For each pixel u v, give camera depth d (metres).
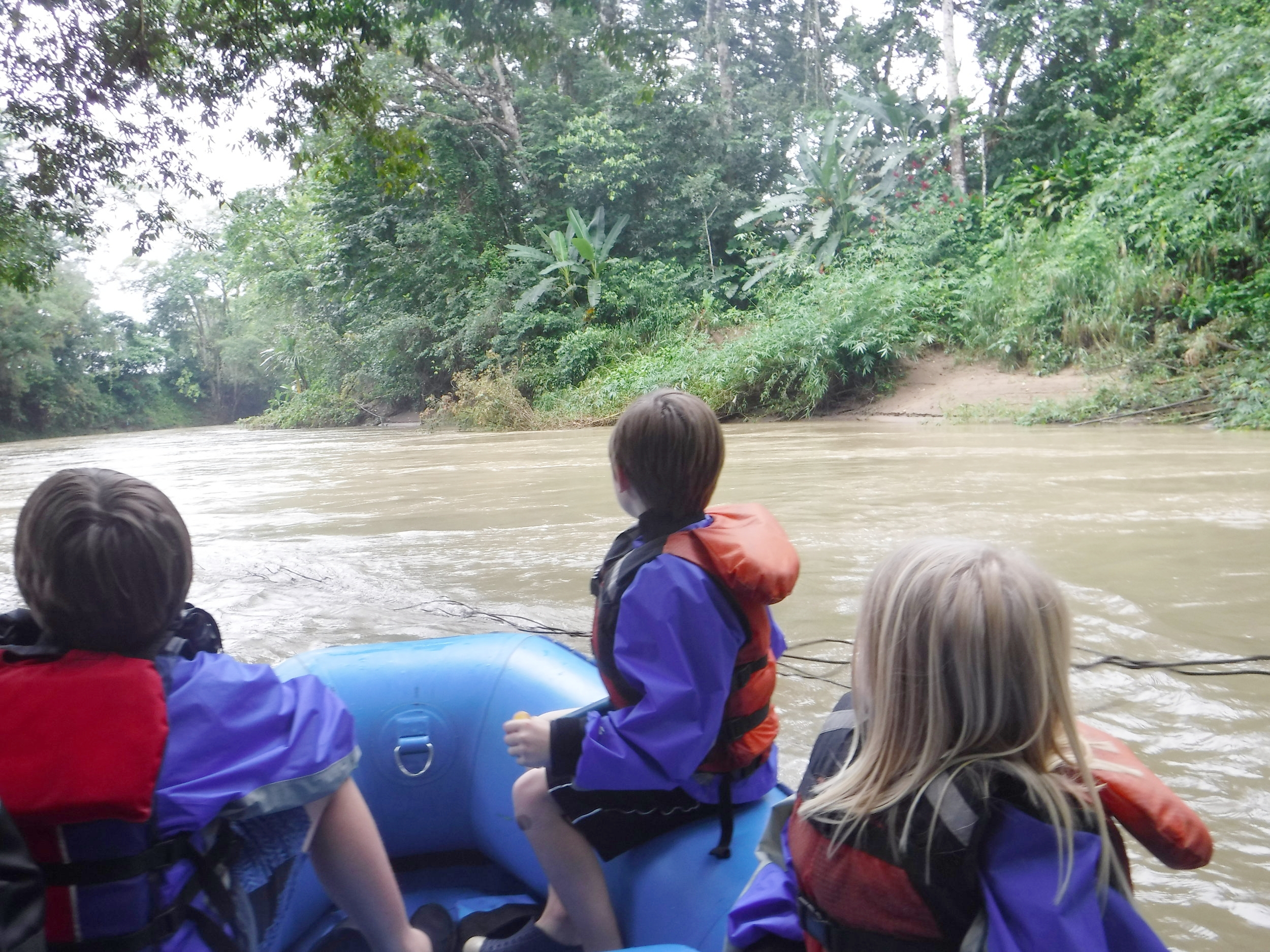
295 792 1.26
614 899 1.75
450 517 7.39
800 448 11.60
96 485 1.23
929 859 1.07
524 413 20.61
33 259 10.75
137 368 55.03
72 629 1.19
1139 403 13.19
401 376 27.44
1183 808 1.11
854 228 21.62
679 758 1.52
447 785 2.09
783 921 1.30
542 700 2.02
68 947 1.11
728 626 1.59
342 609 4.66
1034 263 17.11
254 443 23.17
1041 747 1.09
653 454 1.66
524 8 10.24
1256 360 13.00
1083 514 6.14
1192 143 14.60
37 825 1.10
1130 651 3.57
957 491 7.30
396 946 1.49
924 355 17.81
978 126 22.00
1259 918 2.00
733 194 24.19
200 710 1.23
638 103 11.09
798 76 31.97
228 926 1.20
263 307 36.34
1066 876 1.02
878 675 1.15
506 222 25.95
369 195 25.72
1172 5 20.23
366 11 8.62
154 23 8.27
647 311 22.64
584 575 5.18
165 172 8.98
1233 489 6.94
